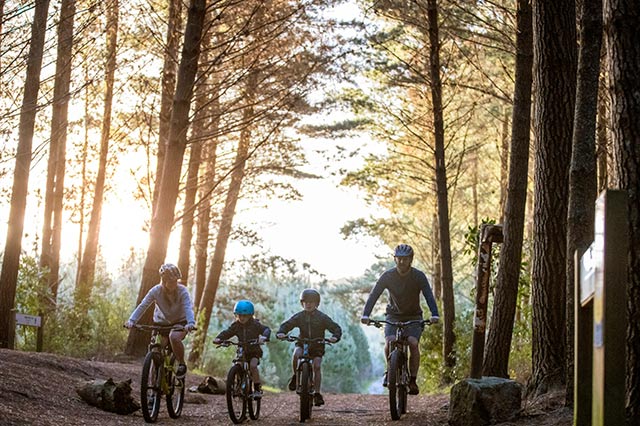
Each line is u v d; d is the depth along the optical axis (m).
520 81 12.78
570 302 9.12
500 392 9.75
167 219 17.45
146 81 20.22
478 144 24.64
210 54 22.66
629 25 6.36
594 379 3.02
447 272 19.14
